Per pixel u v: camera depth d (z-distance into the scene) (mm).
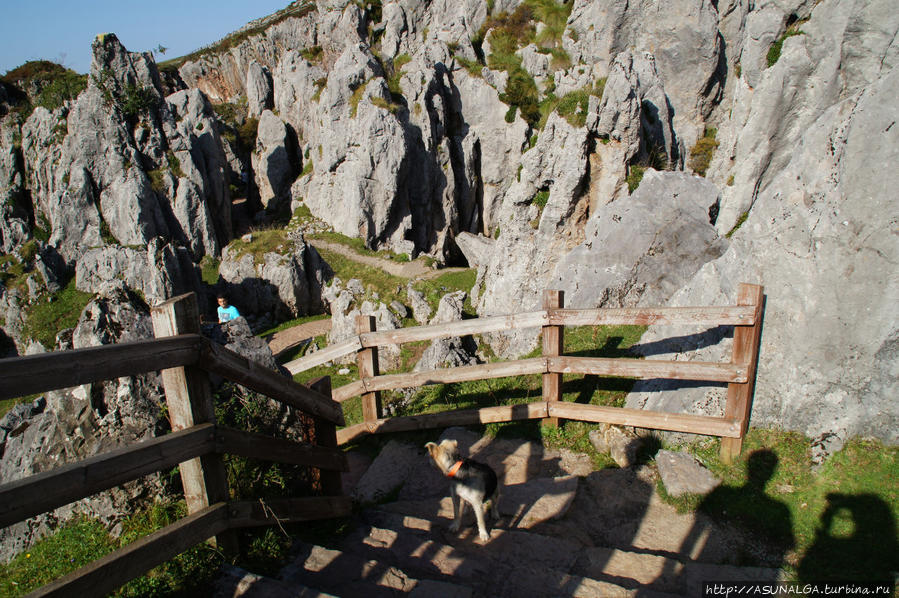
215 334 6102
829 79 15242
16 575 3842
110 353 2561
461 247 32750
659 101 20016
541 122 30531
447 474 4594
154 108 29203
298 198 35188
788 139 16234
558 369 6250
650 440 5879
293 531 4230
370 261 28578
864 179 4766
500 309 16328
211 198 31906
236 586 3143
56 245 26734
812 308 5035
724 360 6027
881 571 3721
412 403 8977
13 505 2150
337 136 30875
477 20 36281
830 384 4879
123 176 27422
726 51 24188
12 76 37875
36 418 5809
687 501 4828
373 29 39188
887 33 13812
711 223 10906
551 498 5188
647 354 7398
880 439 4586
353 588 3516
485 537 4562
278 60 48125
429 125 31328
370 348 6863
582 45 28625
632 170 16469
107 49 27750
